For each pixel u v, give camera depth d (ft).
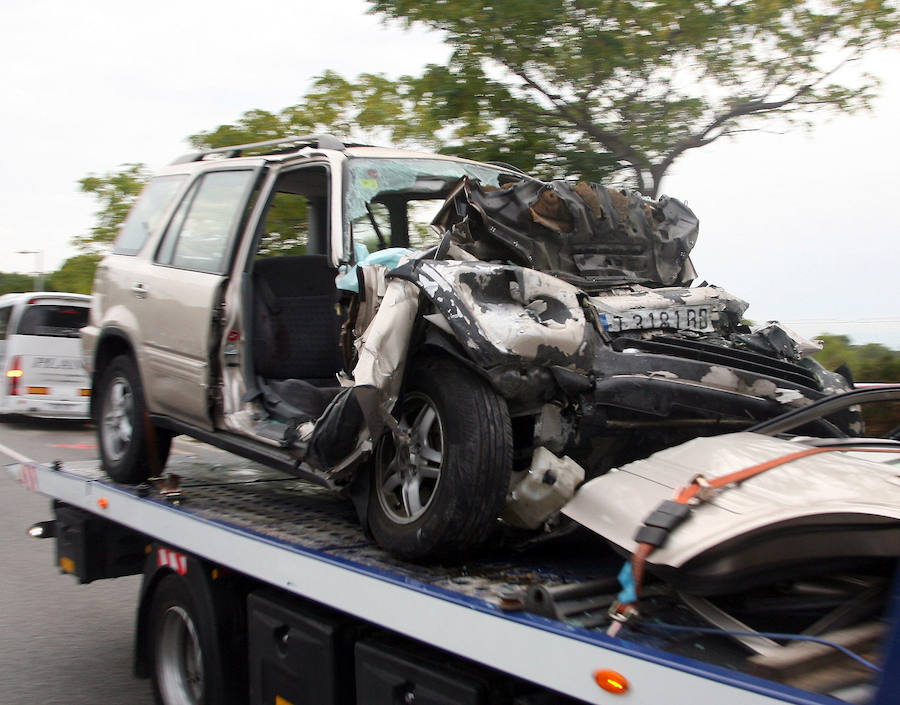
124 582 25.30
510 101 34.60
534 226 13.89
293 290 17.06
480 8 32.68
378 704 10.77
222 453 24.41
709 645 8.64
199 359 16.94
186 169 19.84
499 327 11.16
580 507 10.15
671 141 33.47
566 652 8.40
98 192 62.75
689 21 31.45
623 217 15.01
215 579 14.19
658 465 10.08
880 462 9.91
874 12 30.73
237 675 13.99
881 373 26.63
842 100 32.32
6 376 59.93
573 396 11.92
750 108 32.89
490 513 11.41
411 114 41.09
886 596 8.57
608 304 13.32
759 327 15.33
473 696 9.60
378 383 12.01
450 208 13.89
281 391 15.94
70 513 19.15
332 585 11.40
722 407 12.32
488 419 11.37
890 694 6.81
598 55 32.40
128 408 19.49
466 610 9.49
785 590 9.19
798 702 6.67
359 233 15.76
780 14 31.48
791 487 8.98
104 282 20.54
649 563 8.79
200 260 17.71
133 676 17.74
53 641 20.38
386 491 12.82
